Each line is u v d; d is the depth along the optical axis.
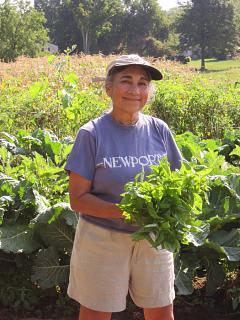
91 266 3.13
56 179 5.98
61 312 4.67
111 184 3.06
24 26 73.38
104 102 10.51
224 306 4.79
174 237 2.84
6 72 19.80
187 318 4.64
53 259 4.62
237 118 11.13
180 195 2.85
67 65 15.23
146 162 3.12
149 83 3.19
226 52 94.19
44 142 7.26
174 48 99.12
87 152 3.07
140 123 3.20
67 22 108.06
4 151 6.34
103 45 106.50
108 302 3.14
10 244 4.59
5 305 4.72
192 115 11.02
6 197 4.96
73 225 4.59
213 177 5.17
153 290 3.18
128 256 3.15
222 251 4.55
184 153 6.87
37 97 9.72
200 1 93.06
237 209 5.09
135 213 2.86
